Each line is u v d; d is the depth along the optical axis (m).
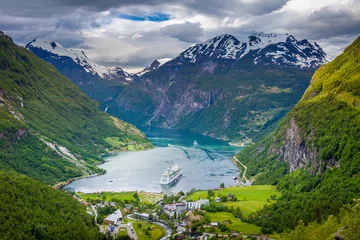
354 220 186.12
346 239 182.38
